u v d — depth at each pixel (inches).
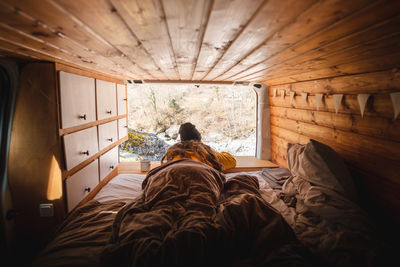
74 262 40.9
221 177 70.1
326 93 70.6
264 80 104.7
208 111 284.7
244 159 121.6
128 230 42.4
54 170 55.6
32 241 57.6
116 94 101.7
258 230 44.9
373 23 27.8
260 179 90.7
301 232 49.9
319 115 75.1
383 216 50.4
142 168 109.3
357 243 41.2
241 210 46.3
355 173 59.0
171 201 52.0
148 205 52.5
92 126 75.3
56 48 40.4
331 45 38.6
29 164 55.0
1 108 51.3
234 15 25.4
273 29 30.5
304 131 85.2
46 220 57.1
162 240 39.8
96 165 79.9
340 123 64.7
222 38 34.9
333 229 47.1
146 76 94.7
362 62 49.4
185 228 40.5
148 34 32.4
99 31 30.7
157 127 269.6
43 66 52.8
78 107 64.2
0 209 51.8
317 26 29.2
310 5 22.5
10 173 54.4
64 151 56.6
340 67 57.1
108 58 51.0
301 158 66.8
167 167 67.5
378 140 51.3
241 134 264.2
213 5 22.5
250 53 46.3
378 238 42.2
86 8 22.7
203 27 29.6
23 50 41.7
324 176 56.7
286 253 40.2
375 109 51.5
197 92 300.8
